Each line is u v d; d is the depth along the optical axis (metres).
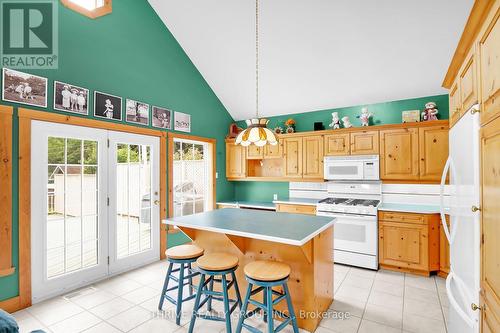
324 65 3.76
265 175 5.24
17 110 2.47
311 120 4.75
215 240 2.67
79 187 2.96
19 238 2.47
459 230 1.53
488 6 1.06
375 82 3.80
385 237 3.44
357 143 3.97
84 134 2.98
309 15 3.17
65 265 2.83
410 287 2.93
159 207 3.86
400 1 2.75
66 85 2.82
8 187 2.40
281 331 2.14
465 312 1.48
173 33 4.10
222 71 4.48
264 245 2.37
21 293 2.47
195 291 2.81
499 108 0.98
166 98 4.00
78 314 2.38
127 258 3.42
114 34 3.30
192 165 4.64
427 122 3.46
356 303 2.57
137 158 3.59
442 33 2.92
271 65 4.02
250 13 3.37
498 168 1.00
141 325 2.22
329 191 4.43
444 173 1.85
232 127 5.30
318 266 2.23
